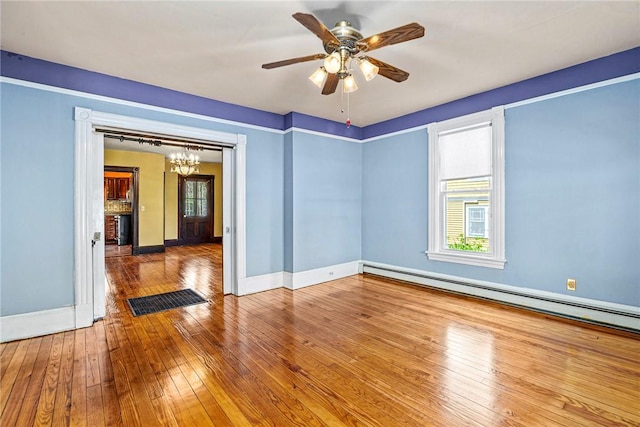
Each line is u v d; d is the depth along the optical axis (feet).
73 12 6.85
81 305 9.68
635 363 7.34
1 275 8.66
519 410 5.74
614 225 9.31
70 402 6.02
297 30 7.65
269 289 14.17
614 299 9.35
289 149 14.34
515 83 11.16
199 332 9.37
